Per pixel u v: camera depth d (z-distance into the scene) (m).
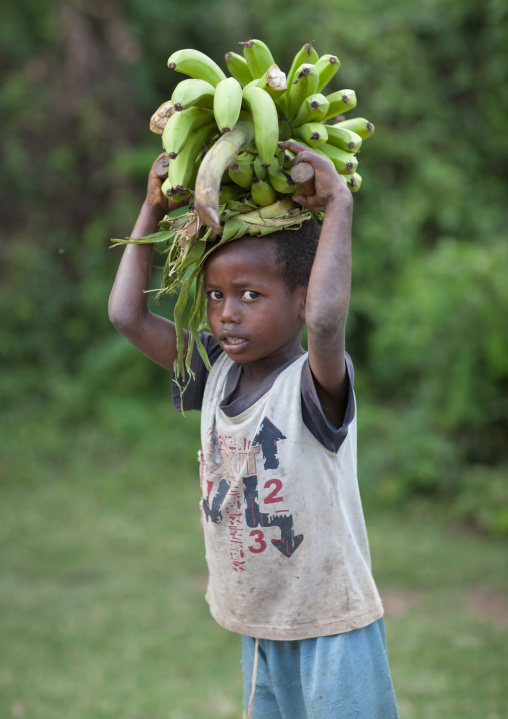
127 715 3.59
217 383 2.17
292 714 2.13
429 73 10.02
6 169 9.03
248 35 9.98
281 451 1.95
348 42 9.50
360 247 9.58
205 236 1.87
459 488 6.98
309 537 1.97
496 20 9.60
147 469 7.80
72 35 9.40
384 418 7.98
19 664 4.18
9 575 5.48
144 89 9.84
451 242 7.71
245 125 1.83
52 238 9.27
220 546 2.07
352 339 9.43
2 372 8.77
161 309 8.31
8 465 7.70
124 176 9.48
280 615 2.03
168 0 9.92
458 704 3.64
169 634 4.59
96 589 5.27
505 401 6.98
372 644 2.05
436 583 5.43
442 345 7.23
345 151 1.96
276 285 1.91
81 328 9.19
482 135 10.05
